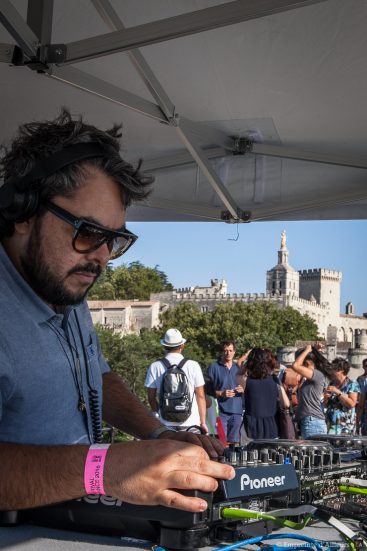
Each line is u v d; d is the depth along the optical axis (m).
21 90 2.89
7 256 0.87
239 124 3.33
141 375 36.09
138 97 2.75
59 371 0.91
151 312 64.75
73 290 0.86
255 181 3.56
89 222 0.81
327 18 2.46
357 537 0.75
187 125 3.04
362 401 7.52
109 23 2.29
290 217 3.74
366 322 93.12
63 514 0.78
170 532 0.71
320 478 0.92
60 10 2.48
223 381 6.64
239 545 0.73
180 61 2.85
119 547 0.72
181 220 3.81
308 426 6.41
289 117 3.22
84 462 0.72
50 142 0.83
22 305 0.87
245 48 2.71
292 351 47.03
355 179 3.55
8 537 0.75
